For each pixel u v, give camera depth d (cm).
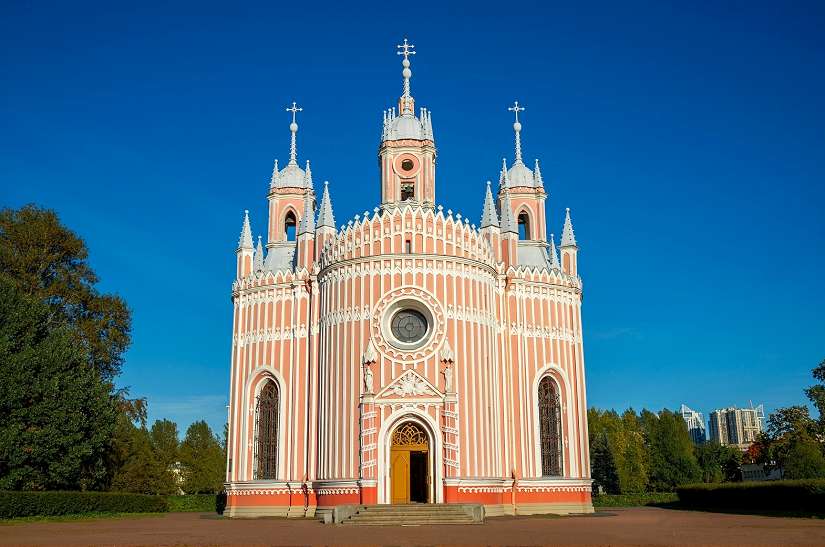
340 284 5812
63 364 5909
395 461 5466
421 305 5644
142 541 3294
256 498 5950
